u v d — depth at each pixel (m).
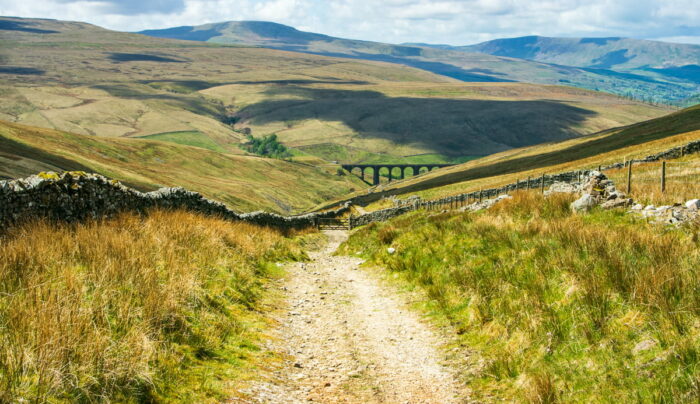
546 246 11.93
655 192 17.39
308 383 7.79
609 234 11.50
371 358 9.02
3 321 6.54
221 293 11.11
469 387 7.59
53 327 6.36
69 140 198.88
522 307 9.37
